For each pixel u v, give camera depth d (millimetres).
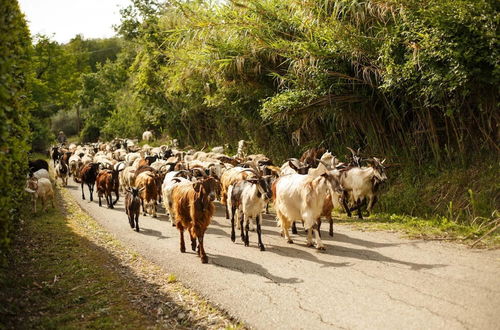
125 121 40406
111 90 47750
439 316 5191
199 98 23328
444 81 9391
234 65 14539
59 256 8188
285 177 9266
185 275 7266
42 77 39188
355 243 8797
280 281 6746
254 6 13422
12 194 6551
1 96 4523
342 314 5434
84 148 31828
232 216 9492
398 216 10852
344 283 6500
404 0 9875
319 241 8398
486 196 9945
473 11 8836
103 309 5797
